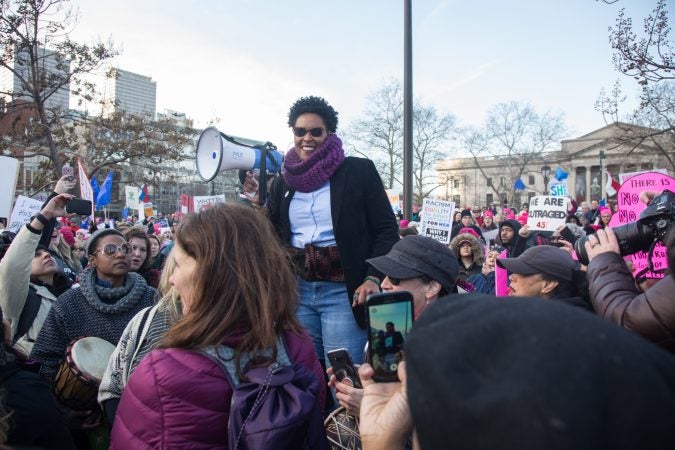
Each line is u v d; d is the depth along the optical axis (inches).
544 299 29.3
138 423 58.5
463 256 243.9
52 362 117.0
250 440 55.9
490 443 23.4
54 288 159.3
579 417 22.0
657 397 23.1
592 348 23.9
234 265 65.0
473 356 25.8
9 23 673.0
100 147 879.1
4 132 762.2
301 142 121.7
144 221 623.8
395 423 54.6
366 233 122.1
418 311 93.7
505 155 2380.7
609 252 73.7
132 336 90.8
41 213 128.9
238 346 62.3
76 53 744.3
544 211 281.7
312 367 73.5
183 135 950.4
